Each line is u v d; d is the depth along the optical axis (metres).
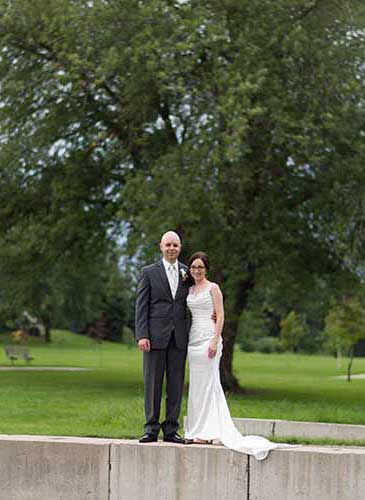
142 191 30.95
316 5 32.50
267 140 31.36
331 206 32.59
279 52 31.81
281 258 33.19
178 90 30.59
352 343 47.22
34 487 13.89
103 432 18.08
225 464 13.24
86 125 35.56
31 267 37.59
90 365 56.53
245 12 32.41
